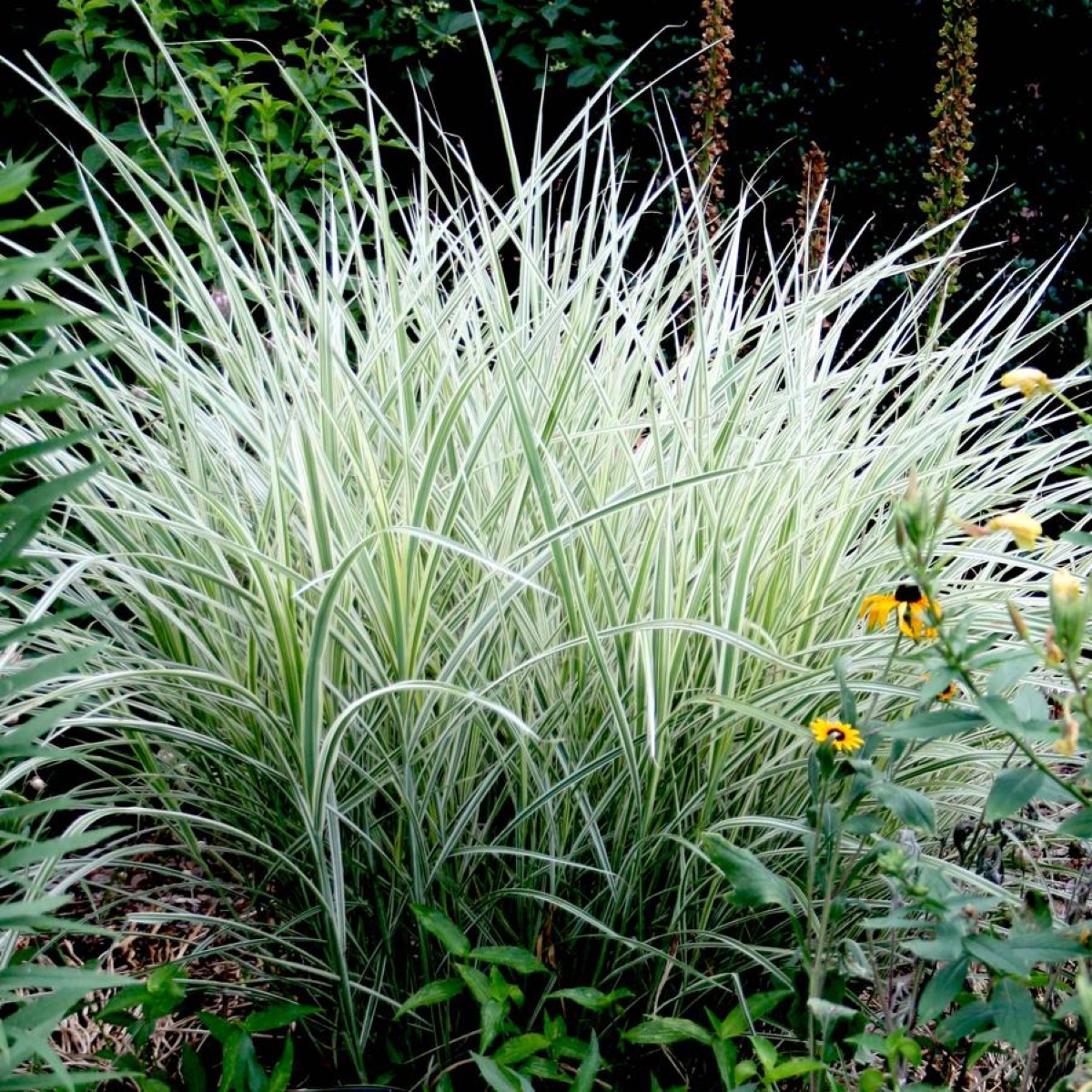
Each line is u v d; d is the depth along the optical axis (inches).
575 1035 64.3
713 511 63.6
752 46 200.2
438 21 171.6
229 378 78.6
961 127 131.7
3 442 65.2
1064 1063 55.0
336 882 56.9
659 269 80.6
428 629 63.9
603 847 60.7
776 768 61.2
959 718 46.0
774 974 57.7
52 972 39.0
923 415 77.2
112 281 115.0
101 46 119.0
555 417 63.6
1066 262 177.3
